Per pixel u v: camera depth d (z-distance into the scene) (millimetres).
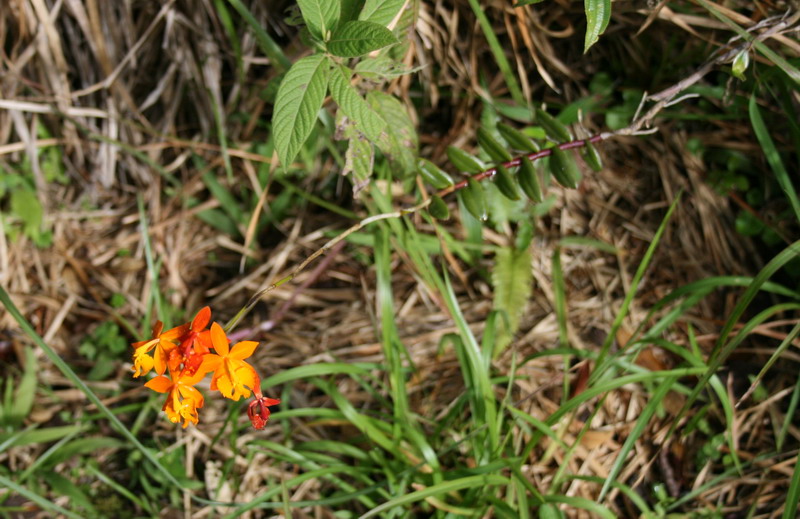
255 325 964
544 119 787
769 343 897
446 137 979
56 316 967
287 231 1005
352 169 781
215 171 1009
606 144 971
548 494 805
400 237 849
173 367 653
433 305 955
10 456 888
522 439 865
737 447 857
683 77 921
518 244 919
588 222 969
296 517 844
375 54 775
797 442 851
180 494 868
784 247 914
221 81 980
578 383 874
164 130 999
